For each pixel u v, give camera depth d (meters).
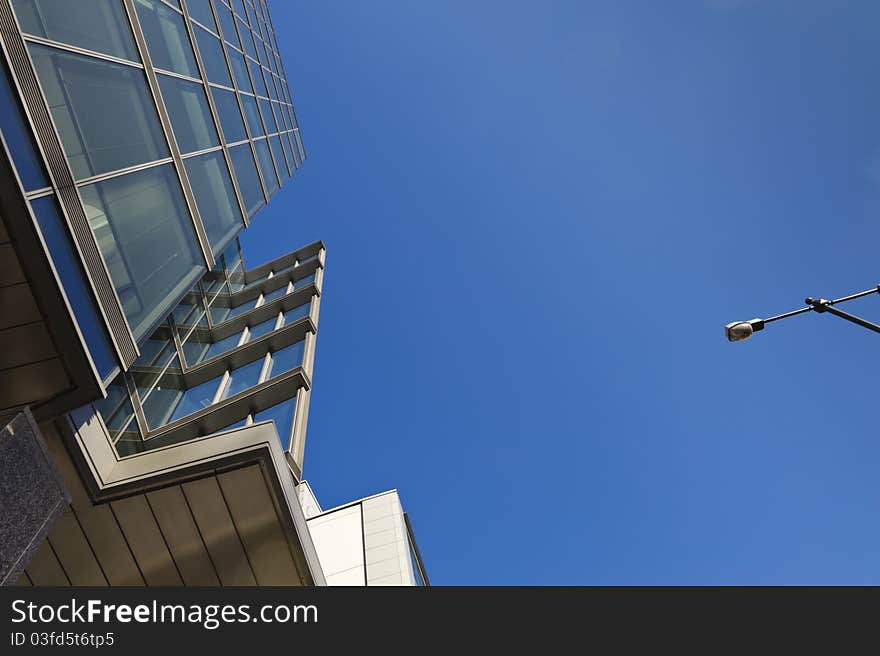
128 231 8.67
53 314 6.59
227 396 14.02
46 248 6.42
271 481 8.59
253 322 19.23
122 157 8.79
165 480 8.32
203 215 12.27
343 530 19.38
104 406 9.88
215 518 8.69
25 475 4.96
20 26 6.74
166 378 13.59
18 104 6.48
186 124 12.09
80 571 8.43
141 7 10.89
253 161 17.61
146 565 8.70
